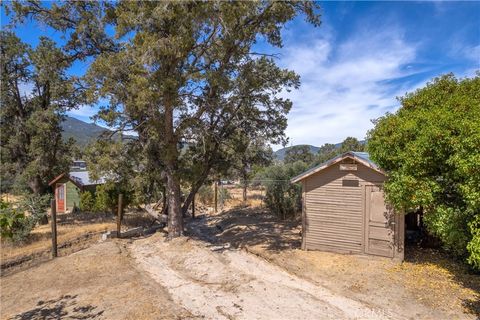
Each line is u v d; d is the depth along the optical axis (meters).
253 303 7.82
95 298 8.16
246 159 18.19
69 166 20.69
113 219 19.38
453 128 7.84
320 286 8.80
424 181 8.56
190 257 11.53
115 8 13.20
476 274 9.05
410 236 12.35
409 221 13.08
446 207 8.16
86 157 13.71
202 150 15.51
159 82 10.60
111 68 10.93
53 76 15.21
